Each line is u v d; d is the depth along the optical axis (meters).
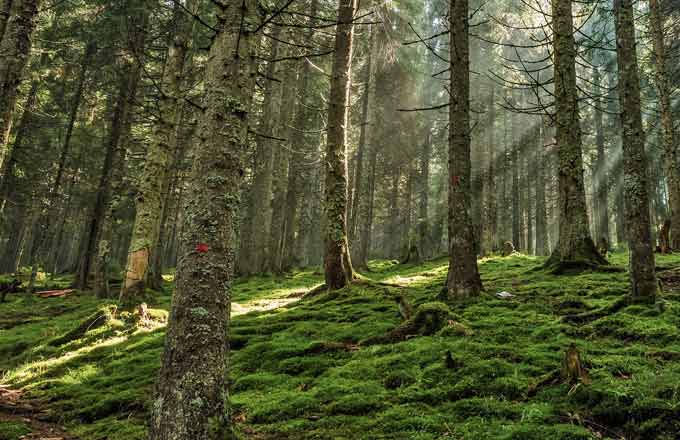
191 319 3.18
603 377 4.32
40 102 22.34
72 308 14.19
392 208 36.16
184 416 2.97
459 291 8.20
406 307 7.56
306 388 5.38
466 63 8.82
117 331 9.20
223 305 3.32
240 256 20.92
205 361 3.12
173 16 13.46
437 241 36.72
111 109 23.20
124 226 29.08
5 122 8.04
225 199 3.50
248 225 21.33
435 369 5.10
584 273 9.69
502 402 4.22
